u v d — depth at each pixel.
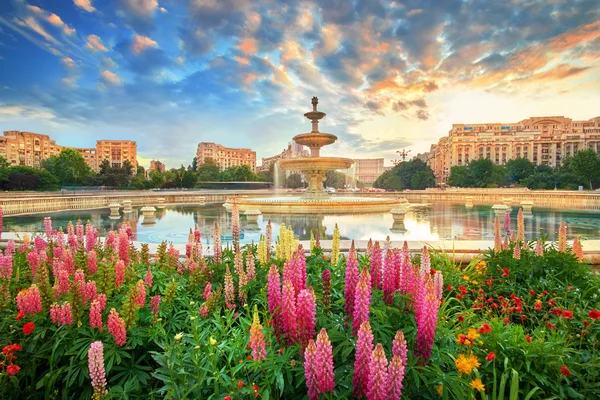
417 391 2.25
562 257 4.53
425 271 3.22
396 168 93.12
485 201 37.56
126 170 73.38
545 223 14.19
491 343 2.68
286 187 71.44
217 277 4.11
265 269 3.90
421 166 88.62
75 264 3.95
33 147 107.06
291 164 19.58
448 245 6.48
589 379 2.64
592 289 4.05
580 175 60.53
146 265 4.22
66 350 2.67
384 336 2.45
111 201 28.08
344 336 2.36
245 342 2.59
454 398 2.21
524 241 5.75
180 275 4.22
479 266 4.73
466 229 12.02
